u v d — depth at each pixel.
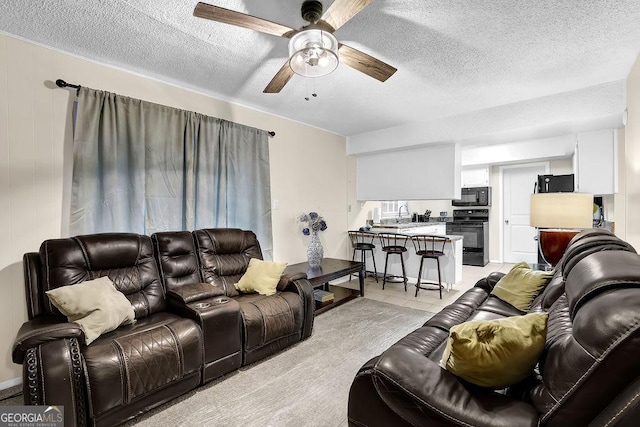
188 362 1.92
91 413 1.54
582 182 3.64
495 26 2.06
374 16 1.94
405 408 1.07
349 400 1.26
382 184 5.07
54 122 2.31
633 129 2.54
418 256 4.65
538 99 3.37
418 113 3.90
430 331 1.83
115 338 1.76
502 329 1.08
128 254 2.29
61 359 1.46
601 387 0.79
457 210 6.71
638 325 0.74
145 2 1.80
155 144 2.77
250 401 1.92
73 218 2.31
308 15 1.81
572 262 1.58
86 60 2.46
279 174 4.00
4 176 2.11
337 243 5.00
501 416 0.93
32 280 1.92
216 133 3.21
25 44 2.18
